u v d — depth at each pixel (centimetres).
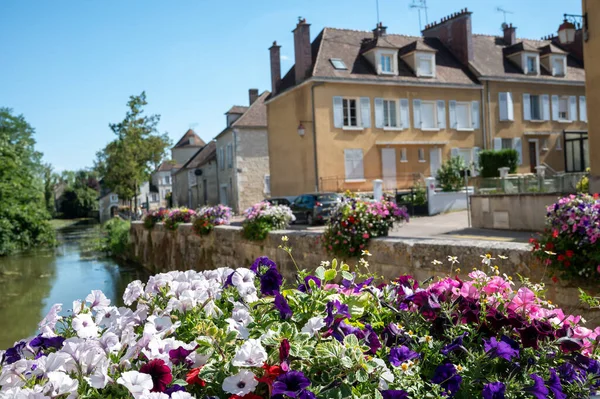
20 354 269
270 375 215
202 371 226
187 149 7531
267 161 4050
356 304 293
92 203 9738
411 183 3058
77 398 210
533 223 1421
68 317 297
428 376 246
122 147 3850
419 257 698
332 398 212
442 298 289
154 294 313
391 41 3341
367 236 800
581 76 3656
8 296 1506
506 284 289
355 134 2933
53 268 2138
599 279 505
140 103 3916
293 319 271
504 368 241
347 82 2889
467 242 653
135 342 252
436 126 3147
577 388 233
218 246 1423
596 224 500
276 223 1166
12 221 2934
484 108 3278
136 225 2288
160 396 204
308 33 2934
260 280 315
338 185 2883
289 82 3131
